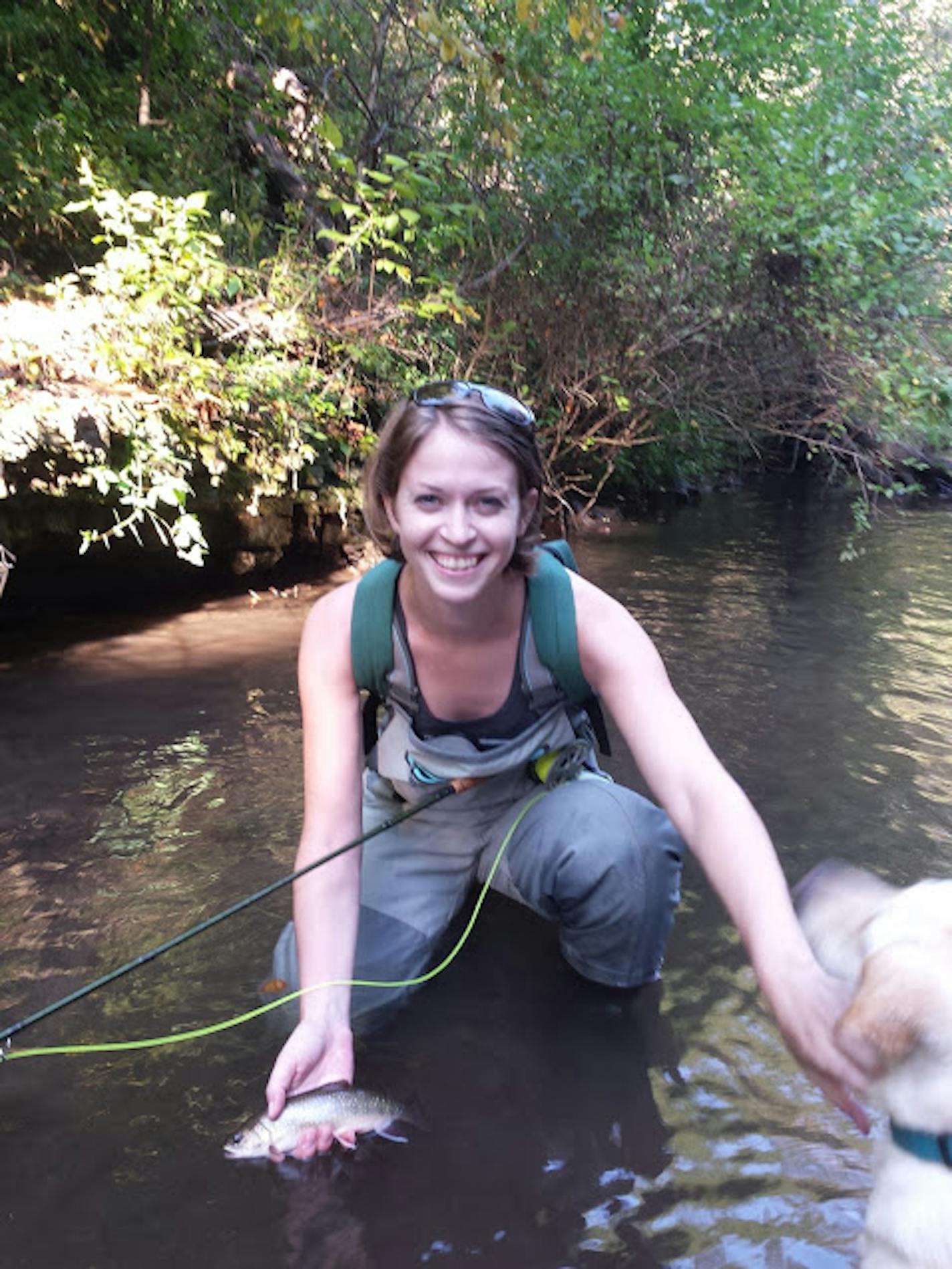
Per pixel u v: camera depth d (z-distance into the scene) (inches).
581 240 328.5
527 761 96.3
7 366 195.9
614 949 95.7
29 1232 69.8
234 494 228.8
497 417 77.4
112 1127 79.7
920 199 336.2
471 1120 80.9
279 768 143.2
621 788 100.2
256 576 245.4
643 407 354.0
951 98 376.2
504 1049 89.2
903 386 305.3
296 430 239.0
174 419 212.1
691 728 82.7
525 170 324.8
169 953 101.5
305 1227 70.6
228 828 125.9
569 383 333.4
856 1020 53.6
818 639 218.4
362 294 283.0
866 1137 79.4
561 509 349.1
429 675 89.3
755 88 377.7
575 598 86.7
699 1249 69.1
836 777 144.9
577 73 317.1
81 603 216.8
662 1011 94.7
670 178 324.2
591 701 92.1
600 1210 72.2
